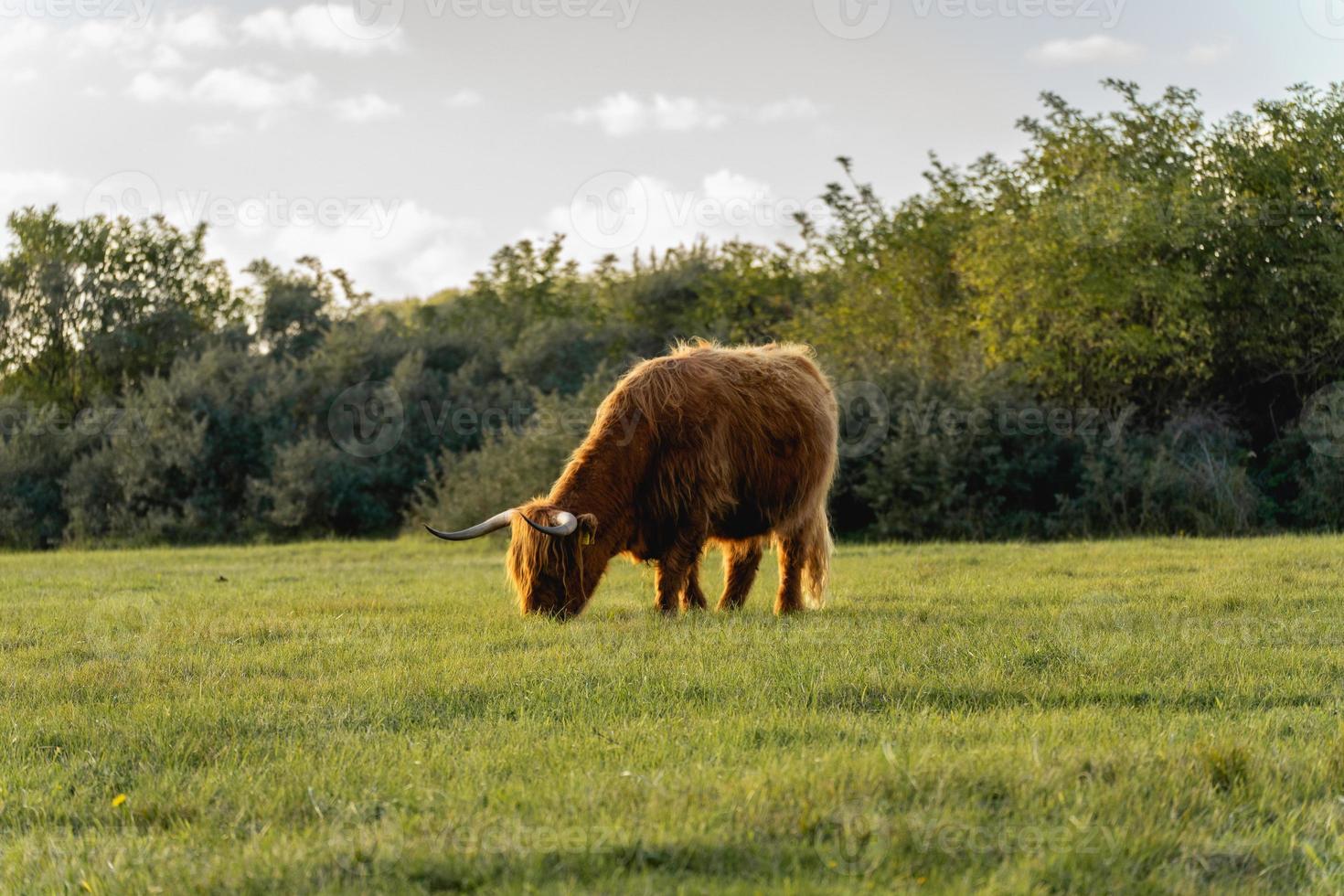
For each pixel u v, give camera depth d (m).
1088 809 4.61
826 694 6.77
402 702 6.79
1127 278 23.83
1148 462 22.91
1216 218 23.81
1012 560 15.35
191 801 5.04
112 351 35.50
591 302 42.38
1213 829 4.55
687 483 10.12
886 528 23.61
